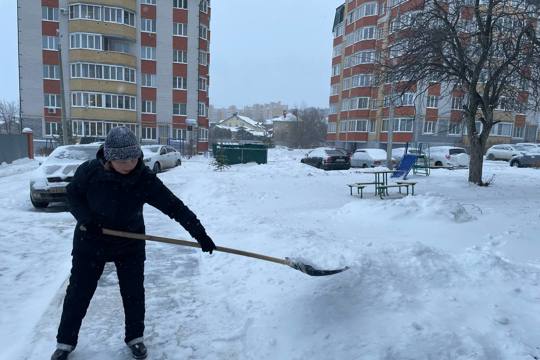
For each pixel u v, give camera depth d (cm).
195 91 4678
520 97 1280
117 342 330
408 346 273
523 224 703
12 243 630
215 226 704
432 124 4328
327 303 343
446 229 685
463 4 1191
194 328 353
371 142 5031
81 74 4191
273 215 825
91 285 306
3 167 2056
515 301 338
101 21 4175
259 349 313
